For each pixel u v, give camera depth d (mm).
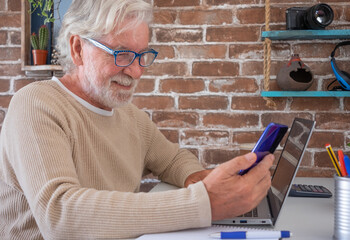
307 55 1693
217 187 712
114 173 1062
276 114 1713
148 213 686
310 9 1529
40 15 1812
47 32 1752
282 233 659
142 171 1284
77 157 937
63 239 704
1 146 890
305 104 1699
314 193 1088
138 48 967
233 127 1733
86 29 943
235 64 1725
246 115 1727
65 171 771
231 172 716
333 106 1687
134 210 688
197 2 1733
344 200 667
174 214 685
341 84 1572
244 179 726
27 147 789
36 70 1784
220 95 1735
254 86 1720
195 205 688
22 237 915
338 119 1686
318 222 831
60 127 875
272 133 727
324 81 1689
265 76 1666
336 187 686
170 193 717
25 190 766
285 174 899
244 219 789
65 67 1068
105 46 938
